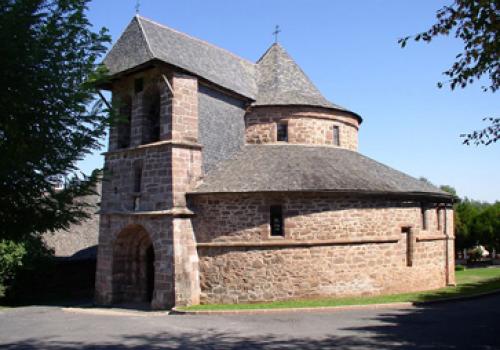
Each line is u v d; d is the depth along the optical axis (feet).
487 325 45.78
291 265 63.21
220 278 64.08
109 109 28.12
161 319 53.83
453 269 82.43
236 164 70.95
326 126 80.33
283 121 77.92
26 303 80.84
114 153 73.20
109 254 72.13
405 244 71.77
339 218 65.36
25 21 24.00
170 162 64.44
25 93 23.63
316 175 66.23
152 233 65.26
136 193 68.74
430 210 77.51
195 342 40.91
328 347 37.96
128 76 72.74
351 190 64.34
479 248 211.00
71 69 26.40
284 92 82.64
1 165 23.15
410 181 78.38
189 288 62.90
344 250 65.26
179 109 66.39
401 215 71.10
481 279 94.73
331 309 55.42
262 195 63.67
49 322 55.21
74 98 25.59
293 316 52.21
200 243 65.26
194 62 73.82
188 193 65.10
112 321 54.24
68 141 26.37
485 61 33.04
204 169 68.80
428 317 50.44
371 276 66.69
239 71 85.71
